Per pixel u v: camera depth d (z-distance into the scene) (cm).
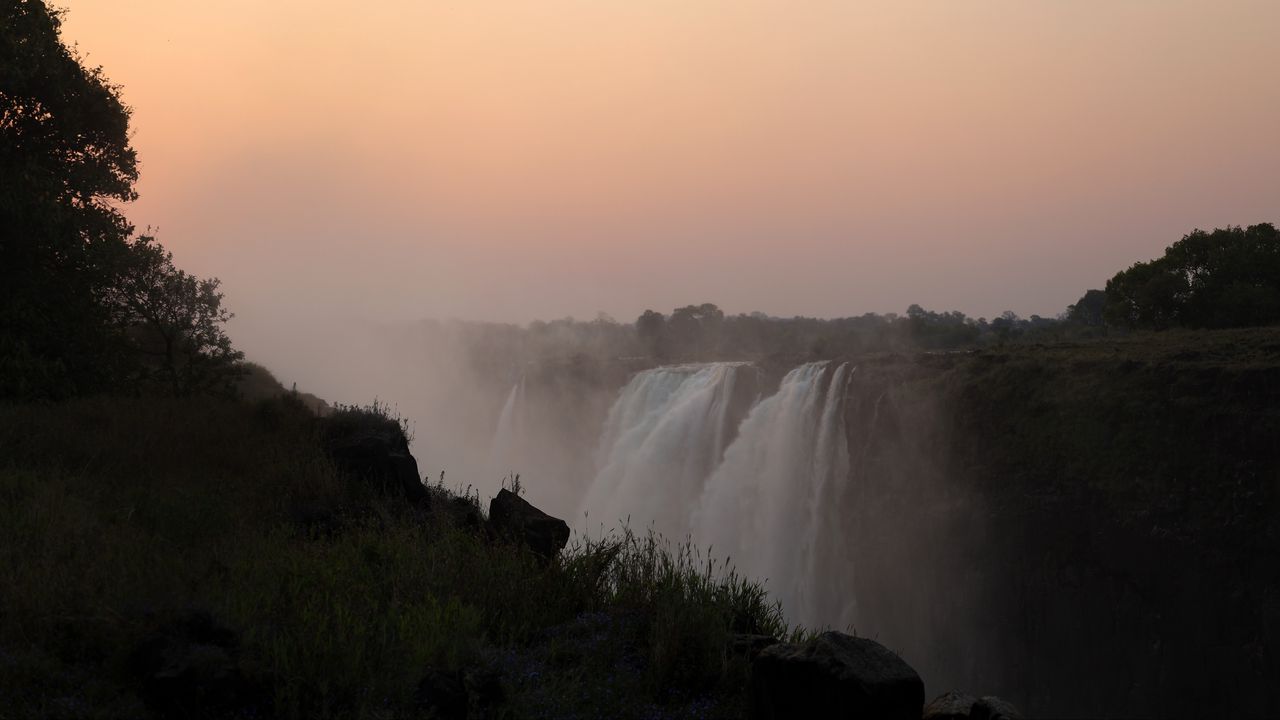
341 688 479
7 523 680
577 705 496
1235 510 5369
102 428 1089
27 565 584
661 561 687
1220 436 5544
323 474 946
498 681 491
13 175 1502
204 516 786
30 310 1476
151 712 446
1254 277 8650
